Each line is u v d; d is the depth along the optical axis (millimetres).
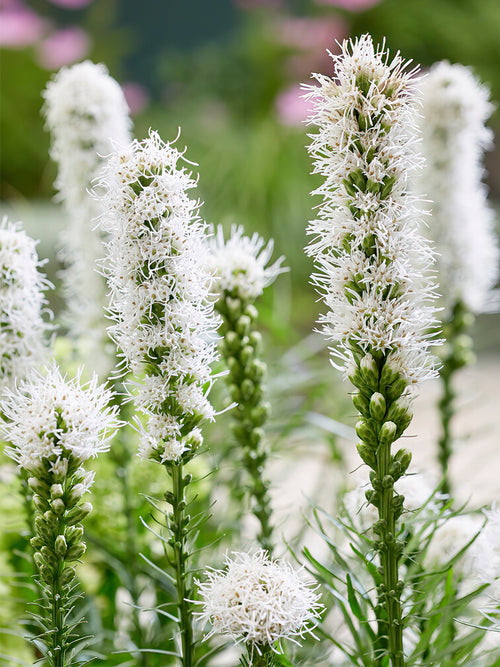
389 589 676
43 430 642
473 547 757
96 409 650
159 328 661
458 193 886
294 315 1979
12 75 2793
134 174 648
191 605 694
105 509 914
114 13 3330
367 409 670
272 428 955
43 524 653
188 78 2848
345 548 820
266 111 2648
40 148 2732
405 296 657
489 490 960
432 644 717
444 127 868
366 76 644
